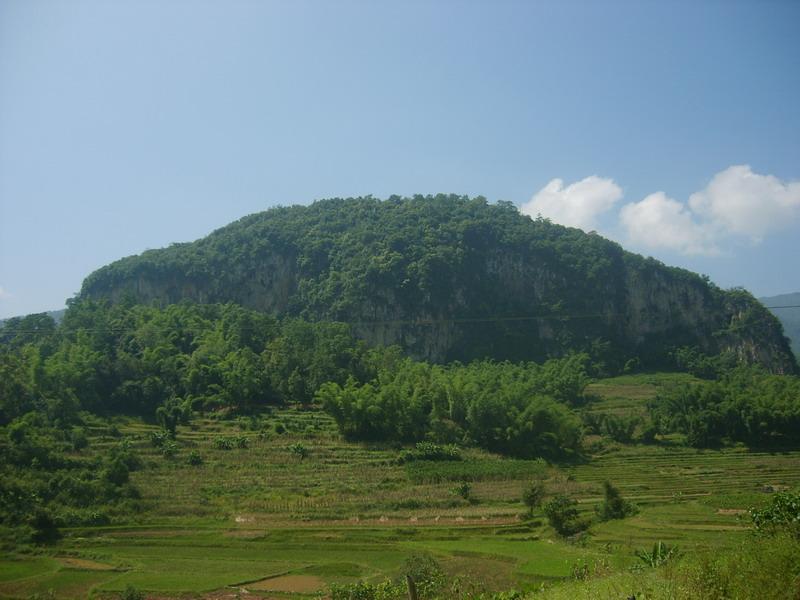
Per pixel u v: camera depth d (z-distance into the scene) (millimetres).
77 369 93562
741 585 14461
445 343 167625
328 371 112312
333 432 96500
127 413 94938
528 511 65938
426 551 51281
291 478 76562
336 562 48844
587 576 24234
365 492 73562
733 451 99500
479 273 183500
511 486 77688
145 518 61375
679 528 53156
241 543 54531
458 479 80125
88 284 175000
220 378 105438
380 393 98562
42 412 82750
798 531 19844
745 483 78188
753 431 102688
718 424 104500
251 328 124688
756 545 16875
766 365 170250
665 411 113812
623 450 101375
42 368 87375
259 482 74188
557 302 183625
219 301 176250
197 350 112188
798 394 111812
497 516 64562
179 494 67938
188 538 55812
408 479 79188
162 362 103750
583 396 132250
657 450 100938
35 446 68750
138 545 53938
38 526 55812
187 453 81688
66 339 104812
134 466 74312
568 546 50719
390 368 121125
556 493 73312
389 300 168000
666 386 141125
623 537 50625
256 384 104938
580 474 85688
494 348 168750
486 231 193000
